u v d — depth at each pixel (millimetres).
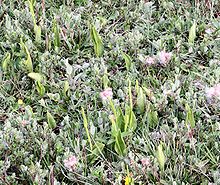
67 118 454
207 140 436
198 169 416
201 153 433
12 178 411
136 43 524
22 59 508
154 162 407
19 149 432
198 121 445
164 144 424
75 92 480
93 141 435
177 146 426
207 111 465
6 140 426
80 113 470
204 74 499
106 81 483
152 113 454
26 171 412
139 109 463
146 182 411
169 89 477
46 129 438
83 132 449
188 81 492
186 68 515
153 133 438
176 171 412
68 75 486
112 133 430
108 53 522
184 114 459
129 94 430
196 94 476
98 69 492
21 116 464
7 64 506
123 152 427
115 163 423
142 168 405
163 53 499
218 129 439
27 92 495
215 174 405
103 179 409
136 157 412
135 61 525
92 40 520
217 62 510
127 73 505
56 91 490
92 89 494
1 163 412
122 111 462
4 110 483
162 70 508
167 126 438
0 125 465
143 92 480
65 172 425
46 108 476
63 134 441
